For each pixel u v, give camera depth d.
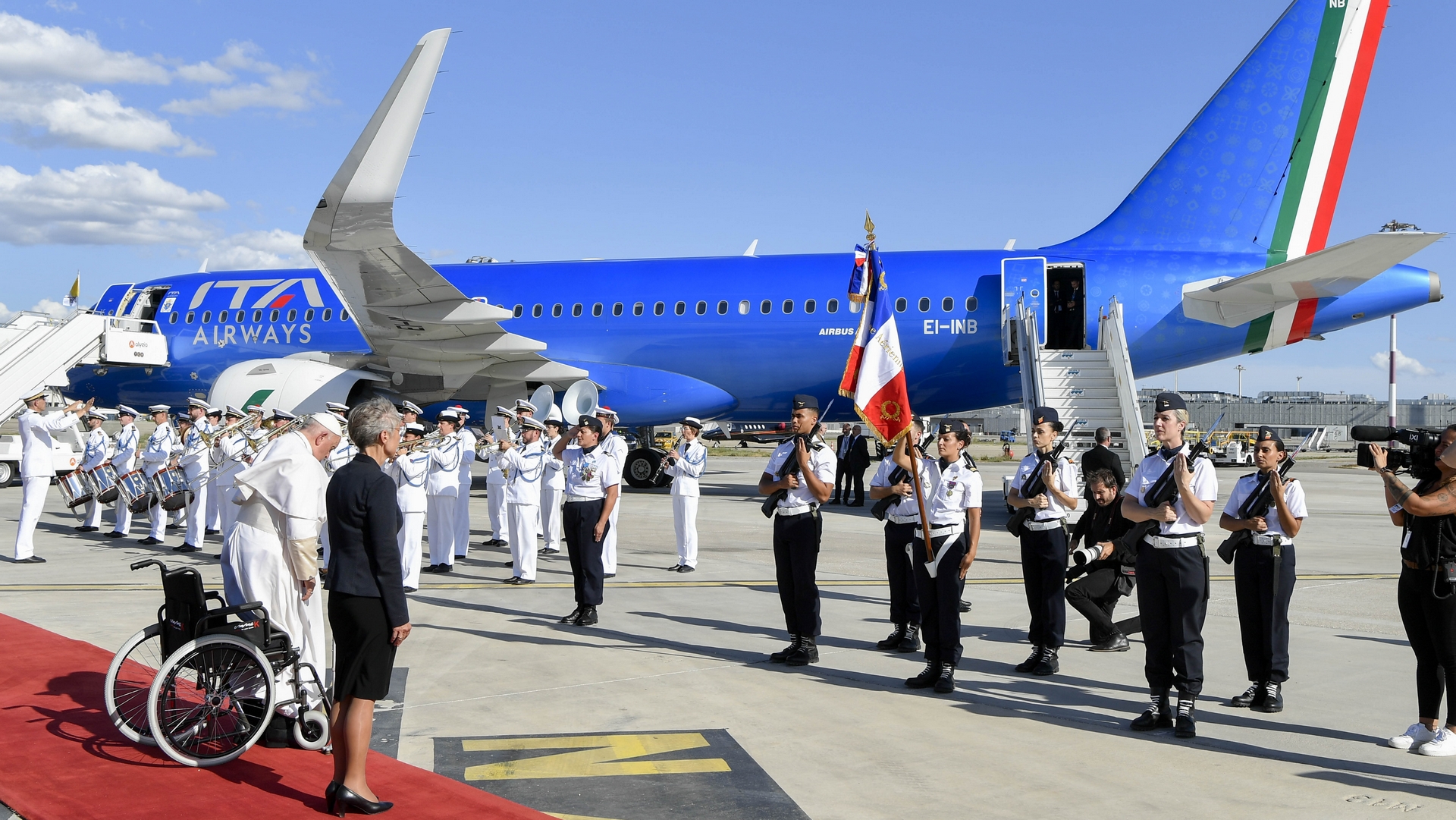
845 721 6.55
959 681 7.70
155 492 14.61
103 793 5.14
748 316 21.84
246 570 5.91
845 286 21.47
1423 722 6.05
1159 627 6.41
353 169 16.19
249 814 4.88
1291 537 6.89
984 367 20.91
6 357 23.02
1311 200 19.91
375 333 20.77
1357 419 95.31
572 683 7.43
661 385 22.52
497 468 15.78
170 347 24.94
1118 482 8.91
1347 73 19.59
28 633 8.70
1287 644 6.89
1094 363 18.84
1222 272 19.78
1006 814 4.91
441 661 8.10
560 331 22.94
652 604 10.81
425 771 5.43
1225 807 5.04
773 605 10.76
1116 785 5.36
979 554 15.09
